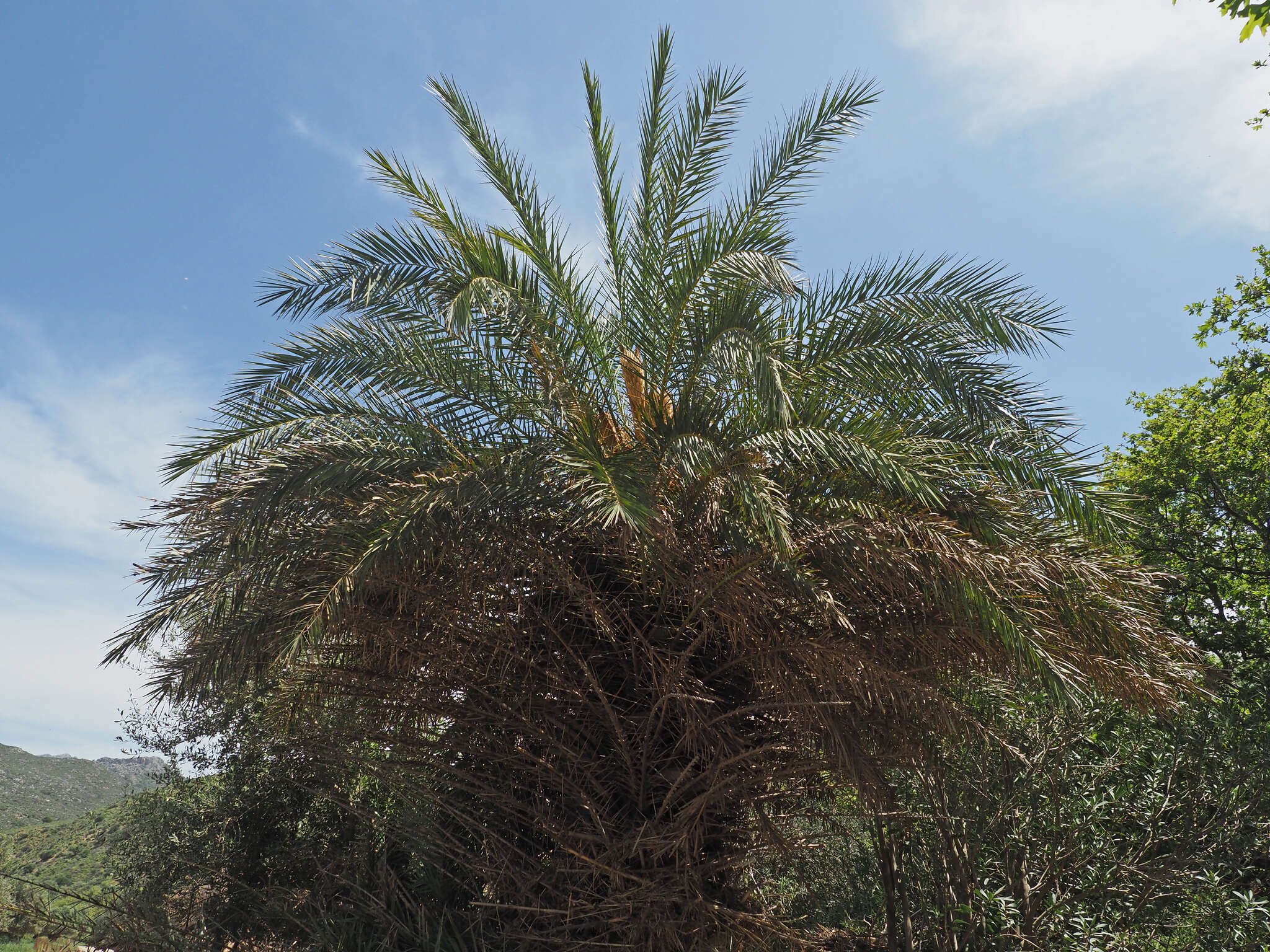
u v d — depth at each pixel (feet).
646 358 21.80
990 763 24.54
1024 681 21.68
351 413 20.51
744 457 17.34
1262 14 16.90
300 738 24.86
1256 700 28.50
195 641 21.94
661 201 23.25
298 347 21.04
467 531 18.26
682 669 19.04
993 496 20.07
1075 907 23.39
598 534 18.42
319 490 18.57
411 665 21.30
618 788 20.49
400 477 19.02
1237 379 47.91
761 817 20.17
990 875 25.11
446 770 21.52
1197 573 43.75
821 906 28.60
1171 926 23.18
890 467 17.20
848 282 22.39
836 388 21.18
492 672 21.02
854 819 25.98
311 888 25.08
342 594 17.35
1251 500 43.29
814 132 24.22
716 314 19.92
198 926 24.40
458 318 15.93
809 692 18.92
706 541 19.21
